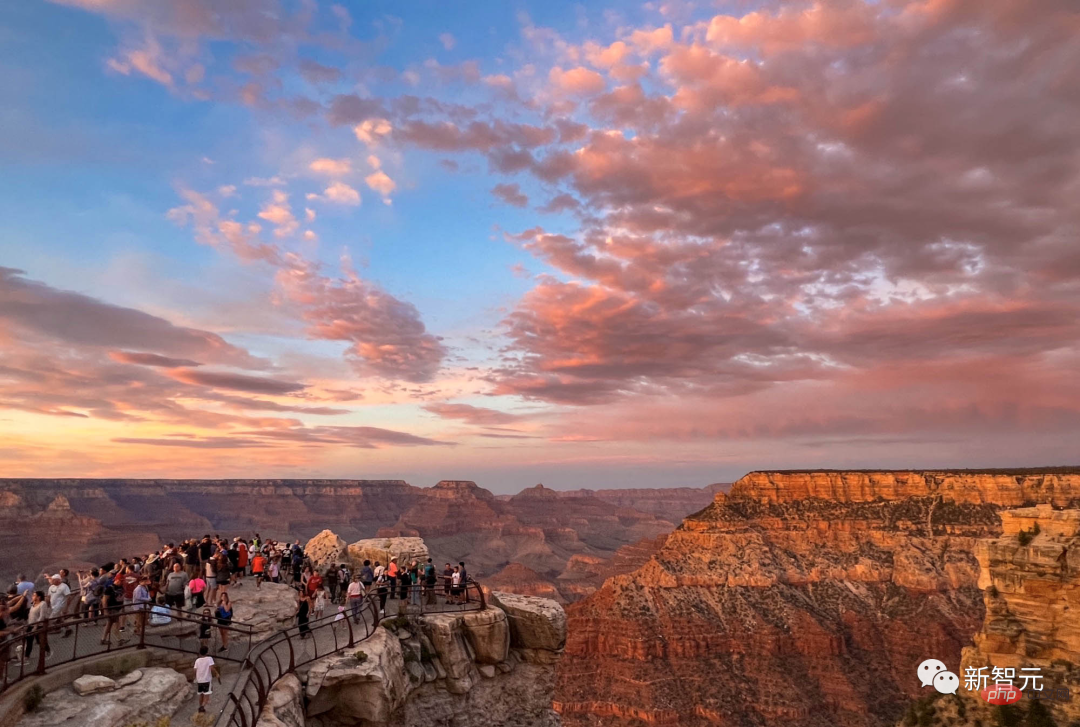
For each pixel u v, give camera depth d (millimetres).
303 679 26344
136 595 26828
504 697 37031
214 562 33594
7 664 20469
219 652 27266
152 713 21781
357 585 33312
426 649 34281
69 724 19609
